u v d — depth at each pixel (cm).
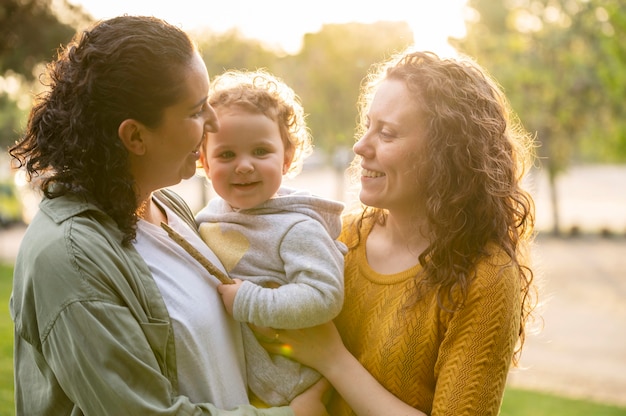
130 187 180
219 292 199
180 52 179
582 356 1245
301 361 207
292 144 219
